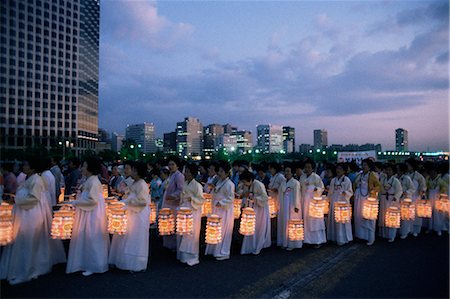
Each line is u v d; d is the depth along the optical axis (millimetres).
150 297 5527
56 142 102500
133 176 6910
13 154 69438
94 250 6516
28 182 6207
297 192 8547
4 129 89812
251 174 8461
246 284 6203
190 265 7156
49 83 101500
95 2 120250
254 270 6977
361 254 8320
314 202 8594
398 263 7586
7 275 5977
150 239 9430
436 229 10711
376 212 9000
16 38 92938
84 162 6750
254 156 134500
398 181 9930
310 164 9211
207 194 9305
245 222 7594
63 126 104875
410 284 6324
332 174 10227
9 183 9117
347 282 6414
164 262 7395
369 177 9570
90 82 118375
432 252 8539
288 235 8570
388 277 6688
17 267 6020
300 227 8320
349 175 10648
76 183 10609
